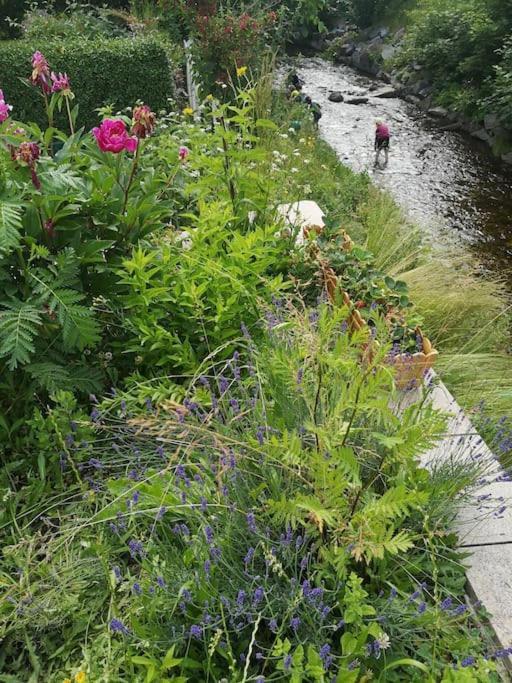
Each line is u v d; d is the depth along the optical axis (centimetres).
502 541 210
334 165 803
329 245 346
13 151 232
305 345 201
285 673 150
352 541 164
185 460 211
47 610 181
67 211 239
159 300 260
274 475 187
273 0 1053
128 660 164
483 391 327
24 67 748
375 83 1463
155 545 187
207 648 163
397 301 311
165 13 923
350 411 200
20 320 220
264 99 674
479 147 1073
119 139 250
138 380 251
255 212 387
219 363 250
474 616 181
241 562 178
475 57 1148
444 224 798
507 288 621
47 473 228
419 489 201
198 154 388
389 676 163
